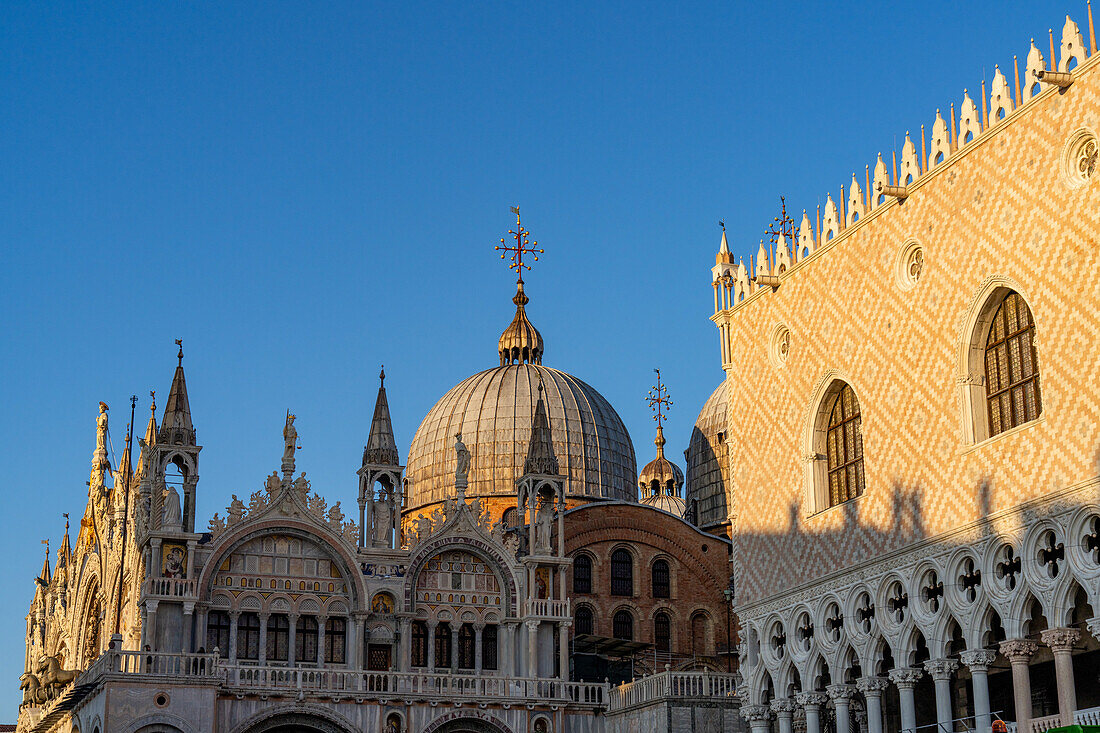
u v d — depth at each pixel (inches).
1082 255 1664.6
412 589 2805.1
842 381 2130.9
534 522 2928.2
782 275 2287.2
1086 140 1679.4
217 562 2704.2
